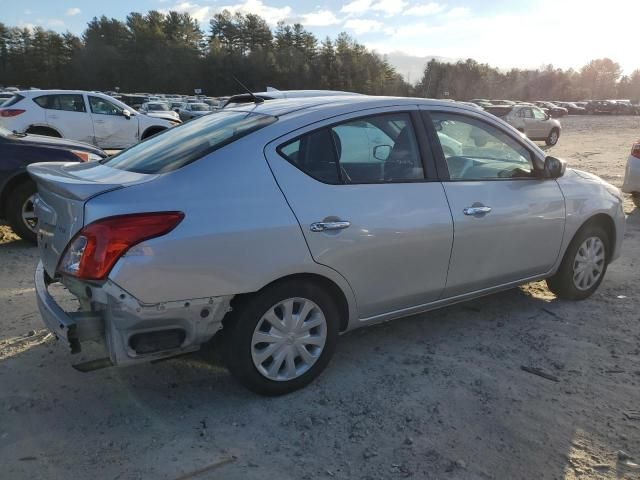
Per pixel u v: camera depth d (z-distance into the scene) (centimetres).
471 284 387
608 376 349
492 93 10419
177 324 278
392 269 341
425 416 304
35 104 1219
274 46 10231
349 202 321
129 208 263
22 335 390
